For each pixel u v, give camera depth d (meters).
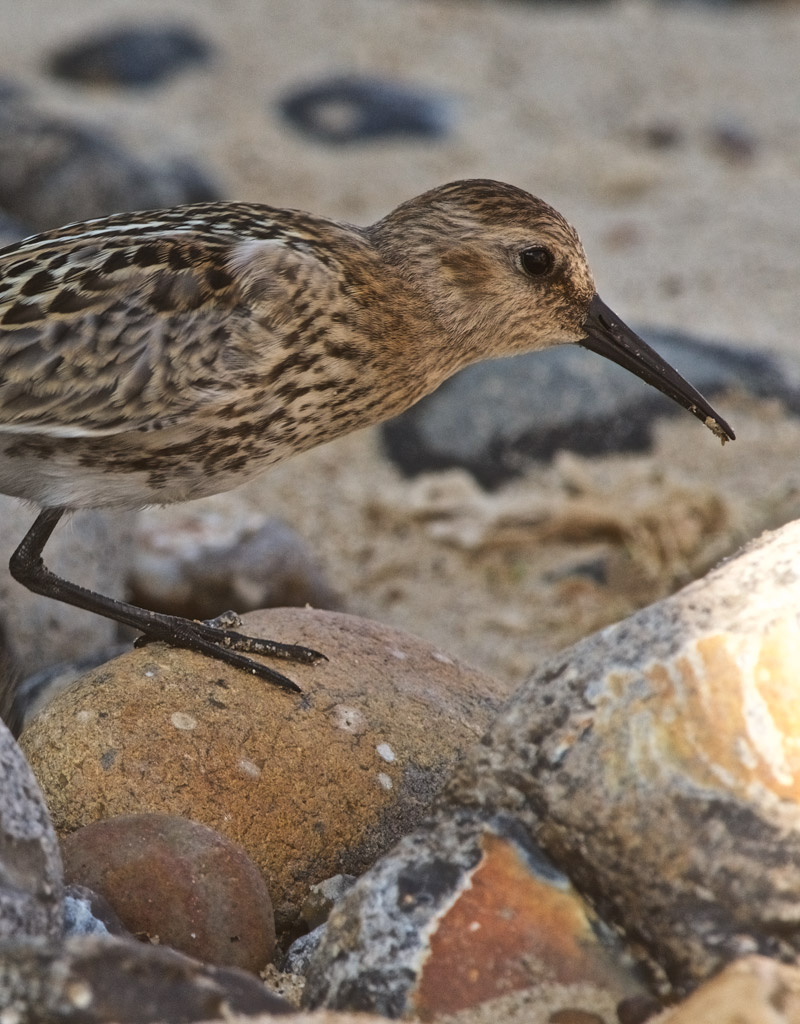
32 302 9.31
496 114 24.75
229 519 13.77
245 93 24.77
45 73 25.02
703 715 6.67
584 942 6.69
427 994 6.57
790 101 25.70
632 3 29.61
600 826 6.71
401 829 8.41
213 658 8.88
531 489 15.49
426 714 8.86
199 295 9.34
